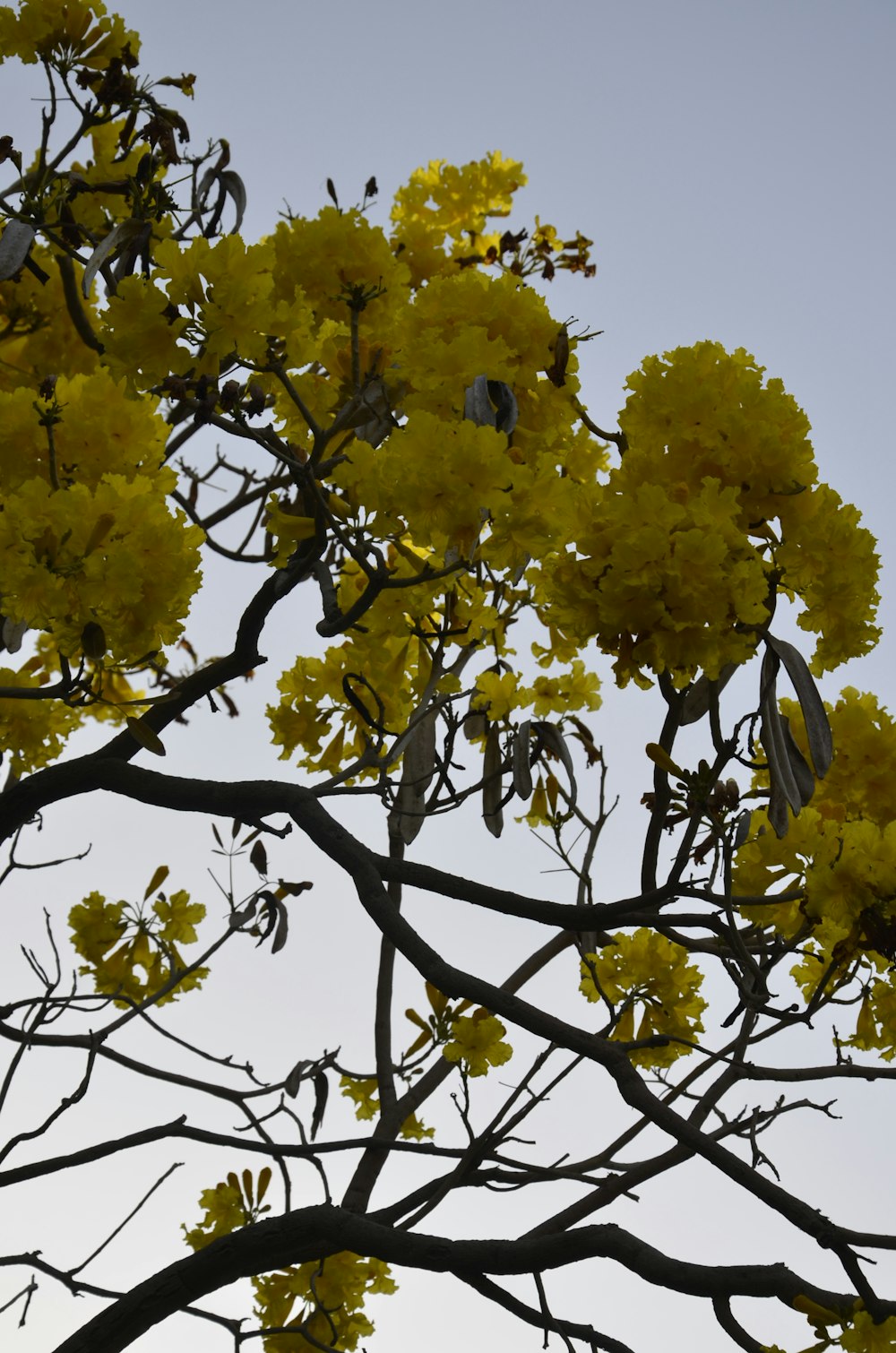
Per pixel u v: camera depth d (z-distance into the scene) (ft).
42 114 9.46
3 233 8.70
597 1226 9.56
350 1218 10.55
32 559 6.24
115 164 10.53
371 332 8.07
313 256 7.98
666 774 7.23
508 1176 11.09
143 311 6.60
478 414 6.55
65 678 6.93
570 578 5.70
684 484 5.79
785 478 5.77
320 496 7.09
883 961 8.16
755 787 9.35
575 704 12.46
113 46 9.78
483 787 9.95
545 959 13.10
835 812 8.74
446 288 7.43
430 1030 12.11
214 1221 13.34
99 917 14.40
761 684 6.34
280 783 9.98
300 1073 12.13
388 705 10.87
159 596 6.63
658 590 5.49
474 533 6.37
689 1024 11.70
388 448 6.39
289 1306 13.53
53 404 6.61
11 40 9.63
